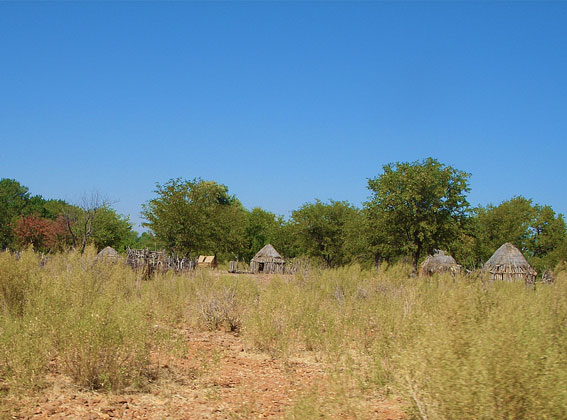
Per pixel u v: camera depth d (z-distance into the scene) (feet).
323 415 17.54
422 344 16.42
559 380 14.39
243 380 23.75
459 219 107.45
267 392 21.85
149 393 20.72
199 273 60.39
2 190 230.89
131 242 197.16
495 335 15.40
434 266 110.32
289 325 30.35
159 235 123.34
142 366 22.77
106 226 175.73
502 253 97.81
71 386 20.26
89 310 22.54
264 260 140.97
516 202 190.70
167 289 43.96
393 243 109.60
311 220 167.94
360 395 20.01
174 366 24.98
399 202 103.86
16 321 22.63
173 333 32.89
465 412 14.03
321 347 29.73
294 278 60.39
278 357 28.58
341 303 44.62
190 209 123.34
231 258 200.85
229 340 33.50
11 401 17.65
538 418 13.85
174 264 75.46
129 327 22.06
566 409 13.74
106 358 20.65
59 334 21.61
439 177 105.40
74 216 156.97
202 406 19.53
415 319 24.98
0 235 196.54
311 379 24.12
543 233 186.70
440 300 25.18
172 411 18.72
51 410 17.48
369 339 30.04
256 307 37.01
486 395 13.89
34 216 182.39
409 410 16.74
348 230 150.10
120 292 36.27
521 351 14.87
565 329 22.09
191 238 123.34
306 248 170.91
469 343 15.84
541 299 28.12
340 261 168.25
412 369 16.16
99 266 42.86
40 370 20.22
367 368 23.63
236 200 272.51
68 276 31.58
